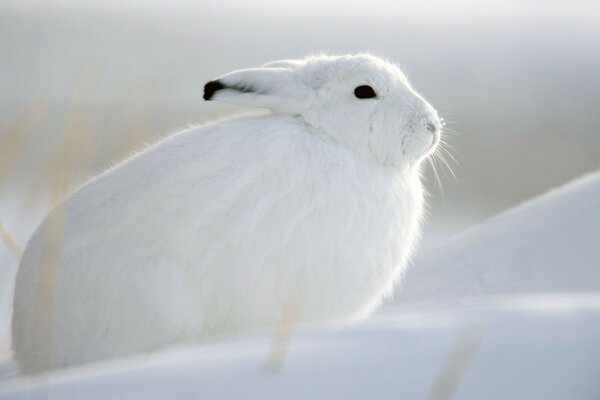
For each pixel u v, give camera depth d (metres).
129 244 13.80
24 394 8.35
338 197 14.92
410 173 16.45
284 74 15.90
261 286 14.31
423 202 17.22
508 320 8.41
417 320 8.69
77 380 8.34
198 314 14.11
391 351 8.02
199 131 15.03
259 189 14.41
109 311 13.53
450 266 19.08
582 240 18.30
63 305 13.56
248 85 15.99
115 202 14.12
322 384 7.67
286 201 14.52
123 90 14.59
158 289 13.65
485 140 60.84
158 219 13.95
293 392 7.61
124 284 13.59
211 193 14.16
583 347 7.95
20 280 13.88
